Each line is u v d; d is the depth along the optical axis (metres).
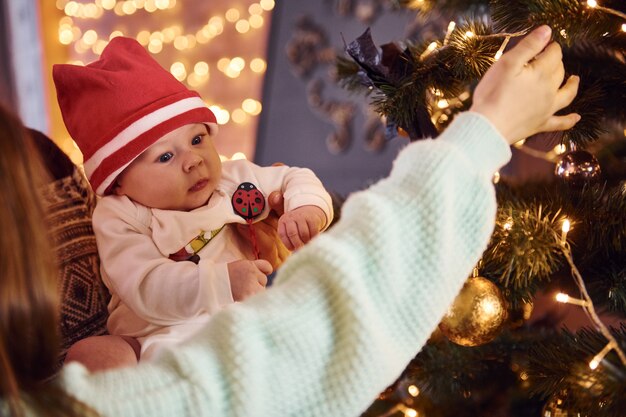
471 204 0.67
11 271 0.58
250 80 3.38
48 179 1.23
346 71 1.38
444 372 1.38
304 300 0.63
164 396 0.58
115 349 1.10
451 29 1.18
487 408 1.45
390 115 1.18
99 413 0.58
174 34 3.53
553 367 1.17
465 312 1.06
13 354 0.59
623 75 1.25
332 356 0.62
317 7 3.18
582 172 1.19
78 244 1.22
